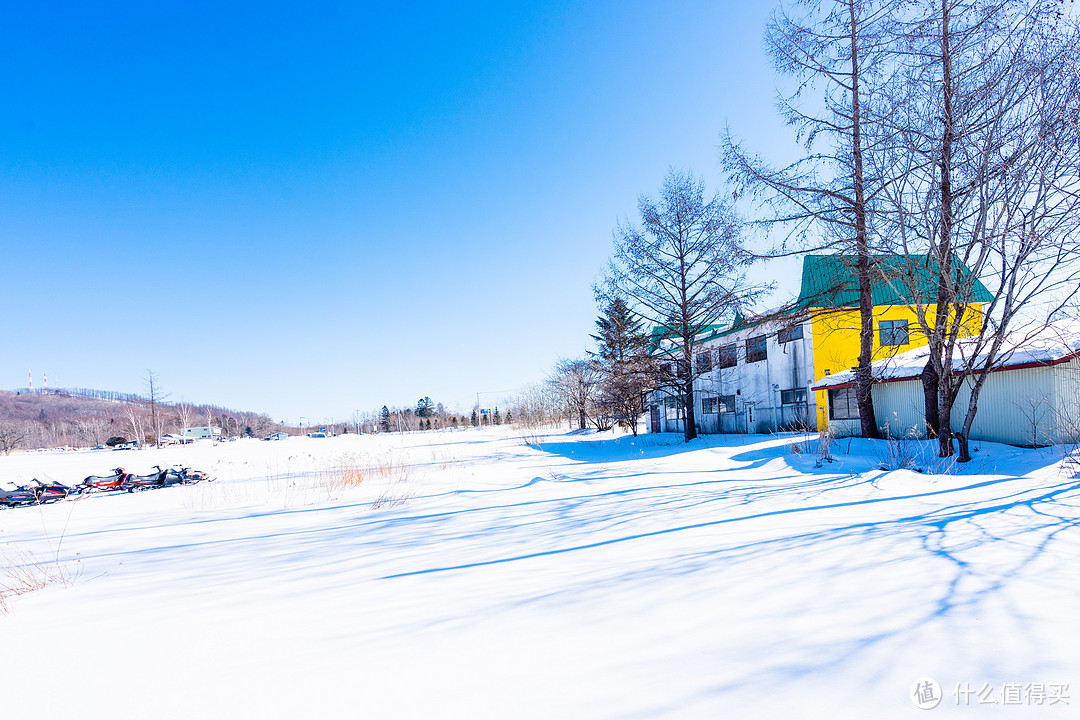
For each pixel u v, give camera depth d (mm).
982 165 8117
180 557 4441
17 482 15336
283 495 9812
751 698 1658
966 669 1812
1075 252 7562
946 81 9016
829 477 8344
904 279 9602
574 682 1817
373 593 3051
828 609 2473
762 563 3396
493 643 2201
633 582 3090
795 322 14477
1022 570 3000
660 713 1582
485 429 70875
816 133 11867
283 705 1701
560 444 25219
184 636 2375
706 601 2670
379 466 14266
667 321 19719
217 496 10133
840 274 13539
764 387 21656
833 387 16062
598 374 24750
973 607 2416
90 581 3600
